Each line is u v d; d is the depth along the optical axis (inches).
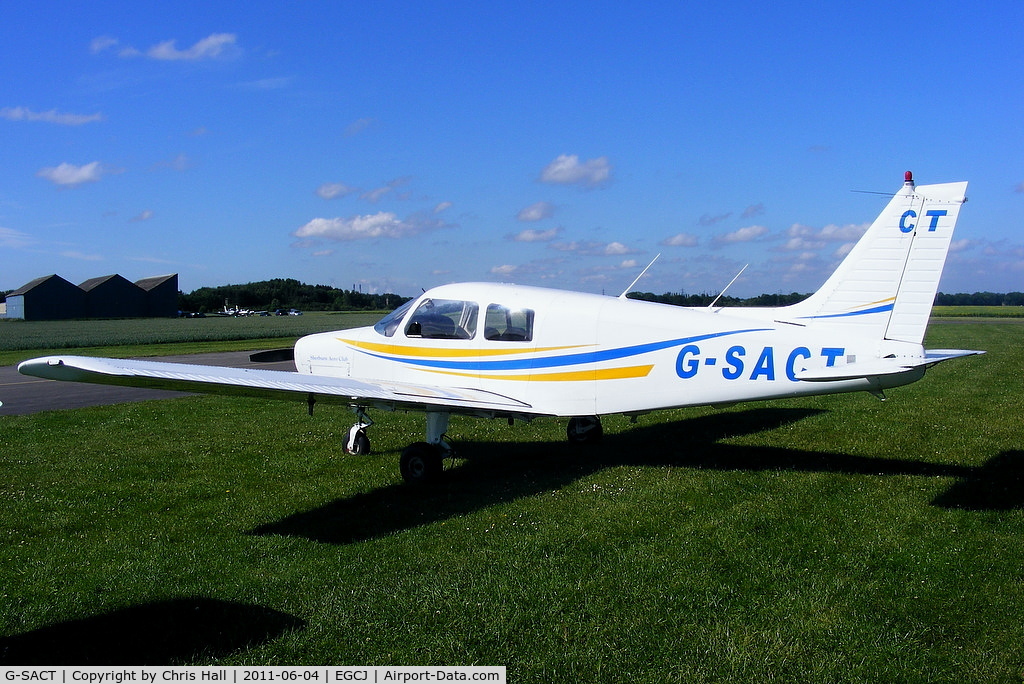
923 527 211.2
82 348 1171.3
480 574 178.5
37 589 172.7
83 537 213.3
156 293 3486.7
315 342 338.6
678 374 272.1
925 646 141.5
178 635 149.3
